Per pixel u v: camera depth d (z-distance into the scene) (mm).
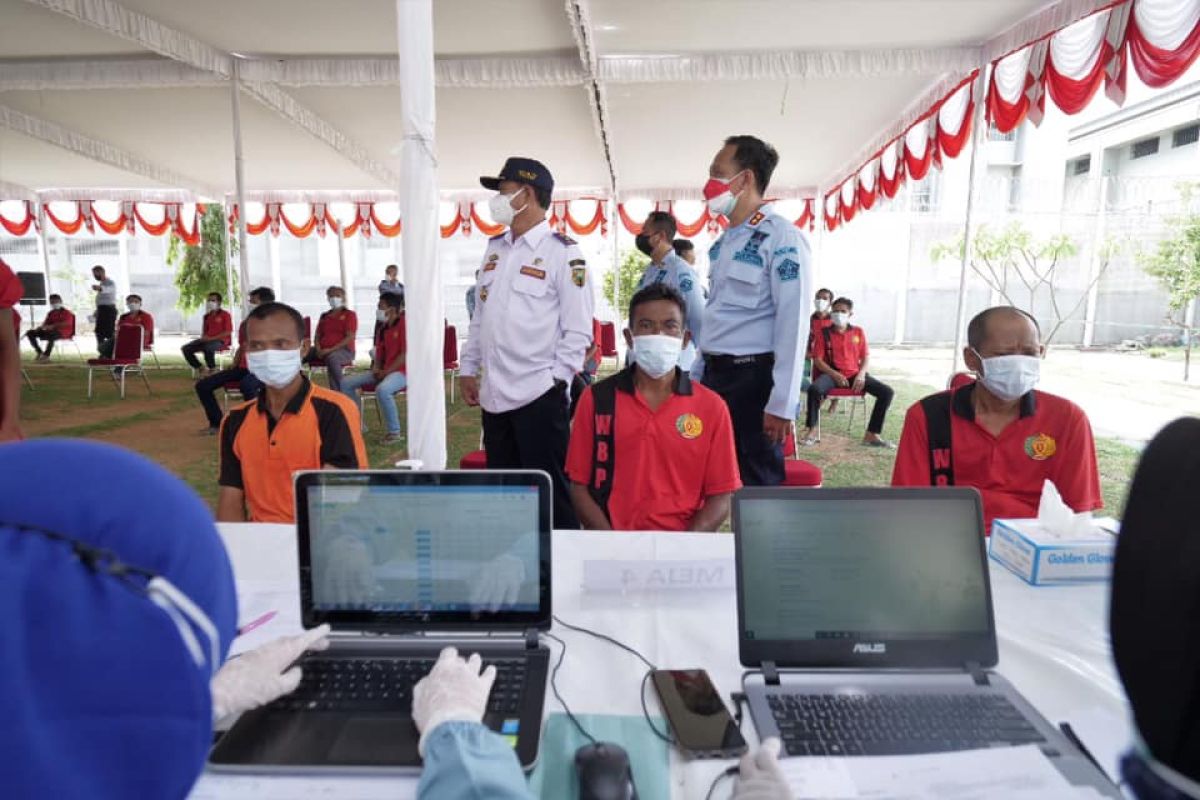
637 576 1338
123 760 359
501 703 959
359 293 17500
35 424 6363
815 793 812
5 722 334
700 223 11281
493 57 5484
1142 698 430
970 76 5051
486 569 1124
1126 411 6438
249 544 1596
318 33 5098
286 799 810
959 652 1069
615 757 822
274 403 2033
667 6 4348
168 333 18234
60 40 5348
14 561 359
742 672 1093
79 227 12680
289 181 10992
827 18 4516
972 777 834
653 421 1950
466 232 11641
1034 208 14078
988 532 1833
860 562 1103
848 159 8594
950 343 14359
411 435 1988
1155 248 10719
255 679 959
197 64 5281
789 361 2398
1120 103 3561
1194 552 416
